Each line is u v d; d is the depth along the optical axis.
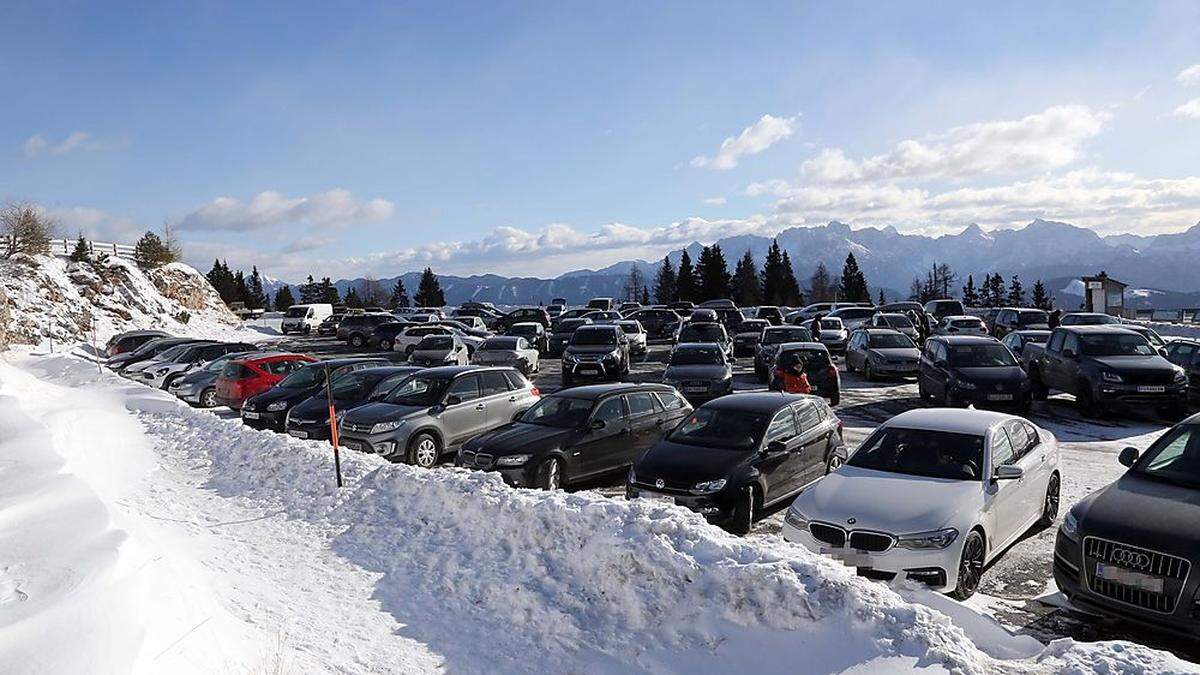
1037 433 8.94
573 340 24.55
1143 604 5.56
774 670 4.64
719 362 19.34
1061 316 32.03
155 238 54.34
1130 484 6.57
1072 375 16.34
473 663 5.21
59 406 17.52
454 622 5.86
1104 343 16.41
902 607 4.69
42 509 7.02
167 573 5.71
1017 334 20.56
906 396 19.39
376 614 6.05
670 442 9.70
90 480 10.05
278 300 95.19
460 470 8.70
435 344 28.83
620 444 11.13
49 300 41.16
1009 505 7.54
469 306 57.88
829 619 4.77
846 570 5.23
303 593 6.50
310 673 4.84
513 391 14.02
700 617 5.15
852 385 21.88
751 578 5.13
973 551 6.84
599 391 11.41
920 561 6.48
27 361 30.84
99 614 4.42
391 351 39.38
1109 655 4.34
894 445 8.09
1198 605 5.28
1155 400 14.93
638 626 5.36
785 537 7.23
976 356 16.78
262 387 18.48
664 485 8.69
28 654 3.93
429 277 100.38
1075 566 5.99
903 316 32.41
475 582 6.35
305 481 9.77
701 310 44.06
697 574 5.40
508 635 5.58
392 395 13.34
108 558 5.39
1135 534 5.69
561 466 10.38
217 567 7.09
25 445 10.81
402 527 7.78
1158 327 34.94
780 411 9.84
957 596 6.62
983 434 7.88
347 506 8.67
